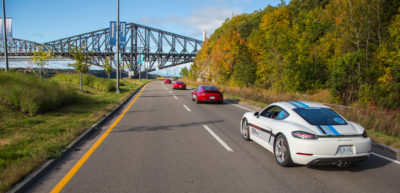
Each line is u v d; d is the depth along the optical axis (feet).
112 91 74.59
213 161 15.37
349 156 12.85
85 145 18.94
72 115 30.42
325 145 12.65
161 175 13.01
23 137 19.11
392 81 39.42
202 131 24.32
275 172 13.60
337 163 13.05
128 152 17.15
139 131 24.17
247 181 12.32
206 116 34.22
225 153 17.08
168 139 20.97
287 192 11.09
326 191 11.23
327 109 15.94
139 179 12.46
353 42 53.98
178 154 16.76
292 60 58.59
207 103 52.19
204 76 159.53
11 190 10.49
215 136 22.20
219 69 109.81
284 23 90.84
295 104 16.75
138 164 14.71
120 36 71.61
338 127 13.79
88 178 12.56
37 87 35.24
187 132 23.81
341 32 58.95
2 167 12.71
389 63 40.81
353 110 31.40
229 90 80.64
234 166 14.49
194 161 15.33
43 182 12.03
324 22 88.07
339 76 44.19
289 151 13.64
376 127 26.43
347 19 54.95
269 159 15.88
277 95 53.72
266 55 70.28
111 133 23.24
